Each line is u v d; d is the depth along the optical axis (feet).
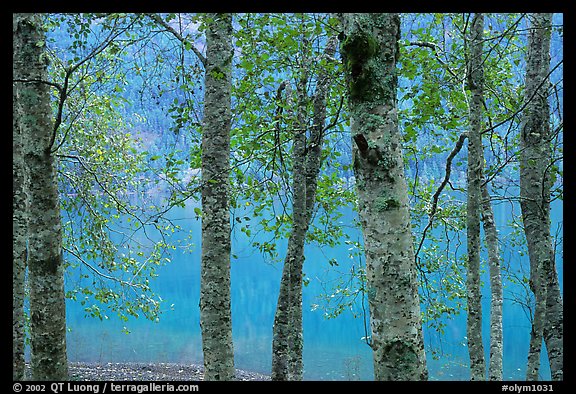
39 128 17.57
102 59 22.52
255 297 86.43
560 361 21.75
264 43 23.25
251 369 59.36
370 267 11.59
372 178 11.56
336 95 28.17
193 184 27.27
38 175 17.58
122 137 35.99
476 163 19.19
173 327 75.61
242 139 27.25
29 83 17.53
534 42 22.93
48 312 17.57
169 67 23.12
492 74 28.07
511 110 26.43
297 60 23.39
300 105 23.49
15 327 19.25
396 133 11.65
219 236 20.89
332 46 24.49
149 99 24.27
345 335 67.82
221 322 20.59
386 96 11.59
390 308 11.33
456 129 28.14
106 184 34.71
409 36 25.48
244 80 24.94
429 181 31.78
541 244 22.43
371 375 53.52
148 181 34.42
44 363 17.51
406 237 11.46
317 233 34.14
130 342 68.64
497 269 26.50
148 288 36.76
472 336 19.80
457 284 32.63
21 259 19.27
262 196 30.12
